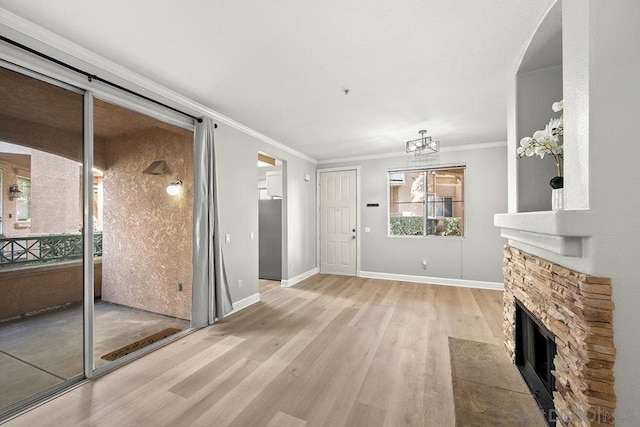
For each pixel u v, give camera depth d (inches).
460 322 126.2
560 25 67.4
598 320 44.3
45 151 81.0
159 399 73.0
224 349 101.0
